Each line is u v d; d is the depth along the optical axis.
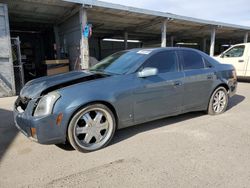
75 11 8.85
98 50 19.84
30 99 2.97
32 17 10.30
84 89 2.96
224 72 4.71
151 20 11.62
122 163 2.73
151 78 3.54
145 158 2.85
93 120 3.05
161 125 4.07
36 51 15.59
